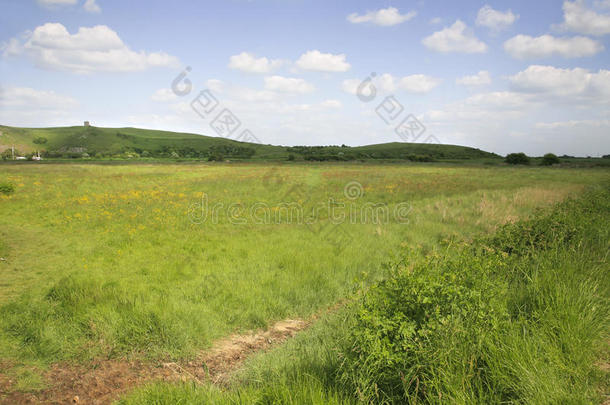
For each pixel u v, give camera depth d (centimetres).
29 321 489
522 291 425
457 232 1034
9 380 381
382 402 271
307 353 387
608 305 390
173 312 516
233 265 773
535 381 254
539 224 699
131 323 484
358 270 730
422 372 269
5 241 975
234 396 315
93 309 513
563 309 357
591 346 316
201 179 2919
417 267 379
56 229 1144
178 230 1146
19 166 4428
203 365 429
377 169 4384
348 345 321
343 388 300
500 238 663
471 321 304
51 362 422
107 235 1059
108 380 394
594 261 516
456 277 358
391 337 298
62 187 2169
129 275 697
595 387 267
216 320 525
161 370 417
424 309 314
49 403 350
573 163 6681
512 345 292
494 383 263
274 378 335
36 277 703
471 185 2555
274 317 562
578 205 1021
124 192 2036
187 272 714
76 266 765
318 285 657
